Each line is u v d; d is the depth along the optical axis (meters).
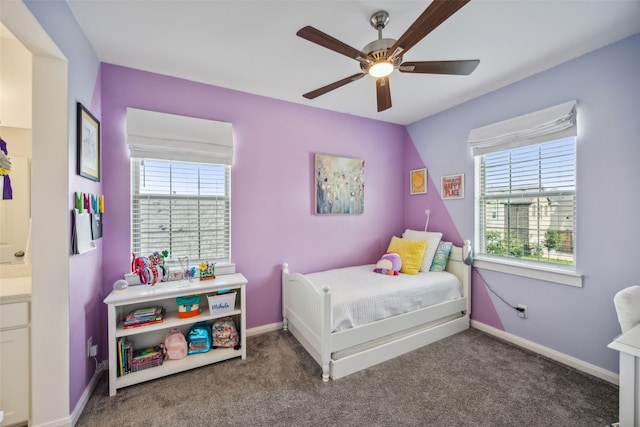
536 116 2.25
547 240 2.31
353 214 3.30
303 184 2.96
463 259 2.83
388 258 2.87
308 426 1.55
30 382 1.49
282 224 2.84
